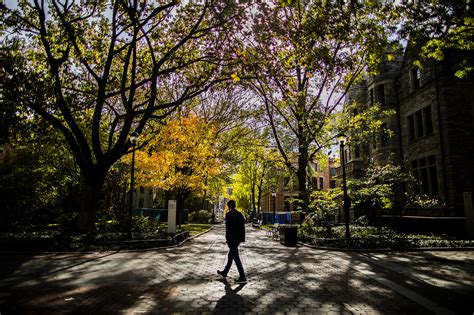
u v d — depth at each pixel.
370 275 8.23
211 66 17.23
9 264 9.80
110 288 6.72
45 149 21.36
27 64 16.31
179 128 21.86
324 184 59.88
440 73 20.50
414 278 7.86
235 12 12.51
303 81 20.20
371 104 27.58
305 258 11.39
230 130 28.02
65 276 7.98
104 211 23.05
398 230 19.88
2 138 16.19
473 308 5.41
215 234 25.17
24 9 16.73
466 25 11.41
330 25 10.59
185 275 8.14
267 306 5.46
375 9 13.12
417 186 22.77
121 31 15.41
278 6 10.79
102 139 24.94
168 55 15.71
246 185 58.28
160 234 17.19
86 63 15.87
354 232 17.77
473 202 19.05
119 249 13.26
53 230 17.39
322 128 20.56
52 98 15.95
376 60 15.55
